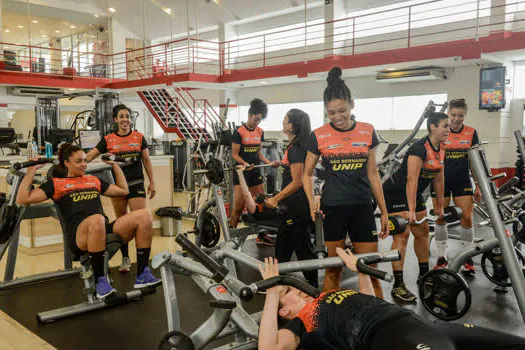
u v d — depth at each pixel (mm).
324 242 2758
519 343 1740
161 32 16234
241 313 2287
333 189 2602
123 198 4227
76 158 3244
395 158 4125
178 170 10125
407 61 9094
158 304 3373
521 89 9430
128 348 2680
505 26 9031
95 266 3238
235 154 4844
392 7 11047
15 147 8180
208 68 15641
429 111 3975
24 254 5008
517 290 2209
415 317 1655
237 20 14203
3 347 2707
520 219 3445
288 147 3113
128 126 4188
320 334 1769
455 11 10055
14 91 12742
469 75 9711
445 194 4156
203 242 3740
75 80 13336
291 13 13289
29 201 3129
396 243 3416
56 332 2912
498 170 9375
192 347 1961
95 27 17250
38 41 19703
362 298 1759
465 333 1814
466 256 2883
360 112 11844
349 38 11844
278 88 13367
